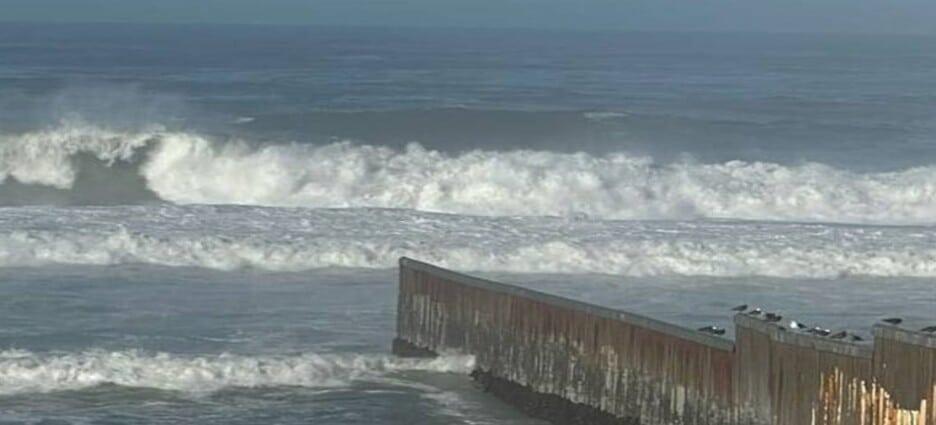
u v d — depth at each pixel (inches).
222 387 917.2
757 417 698.2
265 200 1875.0
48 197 1877.5
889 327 628.7
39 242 1326.3
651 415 762.8
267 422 850.1
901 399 622.8
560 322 832.9
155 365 935.0
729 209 1822.1
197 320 1102.4
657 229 1498.5
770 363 690.2
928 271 1363.2
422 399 892.0
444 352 940.6
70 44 7214.6
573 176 1851.6
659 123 2427.4
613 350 789.9
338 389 914.1
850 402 646.5
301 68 4635.8
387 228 1450.5
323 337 1056.2
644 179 1860.2
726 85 4057.6
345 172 1889.8
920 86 4279.0
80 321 1087.0
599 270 1333.7
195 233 1382.9
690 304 1201.4
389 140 2113.7
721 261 1352.1
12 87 2974.9
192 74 4055.1
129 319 1098.7
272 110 2576.3
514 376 873.5
